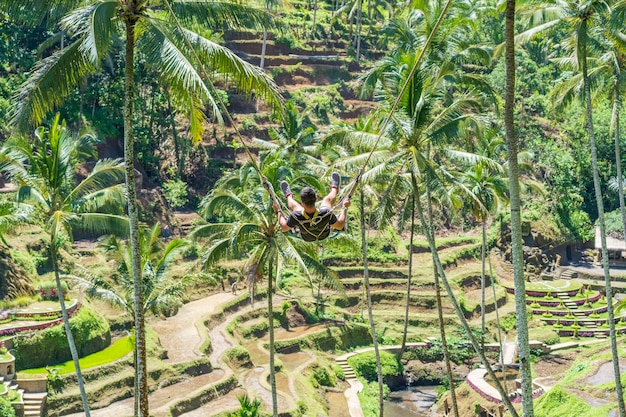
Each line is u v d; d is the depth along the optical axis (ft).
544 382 196.44
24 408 146.82
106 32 79.30
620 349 185.47
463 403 198.90
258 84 83.66
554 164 339.16
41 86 83.10
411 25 152.56
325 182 132.77
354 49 367.04
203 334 199.72
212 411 163.43
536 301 275.39
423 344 236.02
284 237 124.57
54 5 84.74
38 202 124.67
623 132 344.28
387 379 223.92
